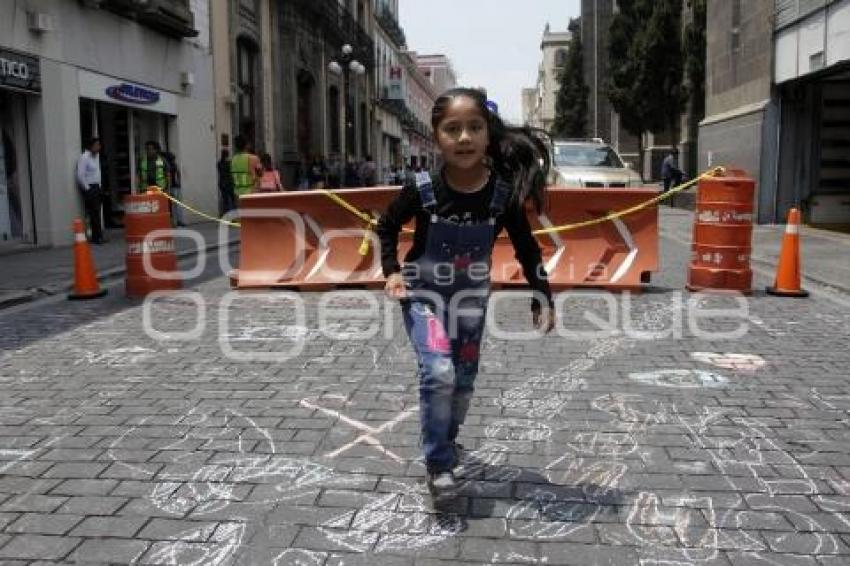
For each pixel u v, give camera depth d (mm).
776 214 17203
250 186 16141
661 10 29703
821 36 14547
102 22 16000
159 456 4070
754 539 3191
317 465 3943
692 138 29641
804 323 7242
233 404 4914
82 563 3023
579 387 5254
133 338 6781
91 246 14297
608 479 3773
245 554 3084
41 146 14070
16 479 3797
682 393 5113
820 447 4176
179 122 19797
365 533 3252
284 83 28766
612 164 18156
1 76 12750
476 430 4441
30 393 5188
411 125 68938
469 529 3285
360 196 9086
